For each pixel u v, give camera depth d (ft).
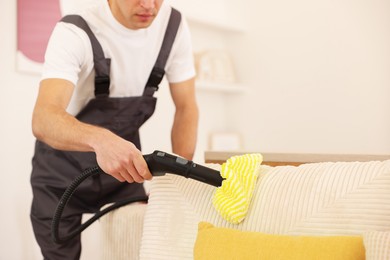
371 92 10.14
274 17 11.46
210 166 3.68
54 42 4.46
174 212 3.54
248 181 3.29
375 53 10.06
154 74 5.16
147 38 4.90
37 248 8.11
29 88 7.92
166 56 5.15
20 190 7.85
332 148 10.68
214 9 11.63
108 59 4.72
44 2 7.97
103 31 4.65
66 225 4.73
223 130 12.04
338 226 2.89
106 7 4.62
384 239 2.53
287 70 11.28
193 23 10.88
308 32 10.95
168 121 10.28
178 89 5.50
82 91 4.90
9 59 7.63
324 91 10.77
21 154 7.84
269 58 11.56
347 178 3.02
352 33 10.35
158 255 3.47
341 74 10.53
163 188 3.68
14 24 7.64
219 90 11.58
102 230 4.33
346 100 10.47
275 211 3.14
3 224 7.63
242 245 2.89
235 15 12.05
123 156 3.33
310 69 10.94
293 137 11.23
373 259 2.52
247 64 11.93
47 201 4.82
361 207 2.87
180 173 3.35
